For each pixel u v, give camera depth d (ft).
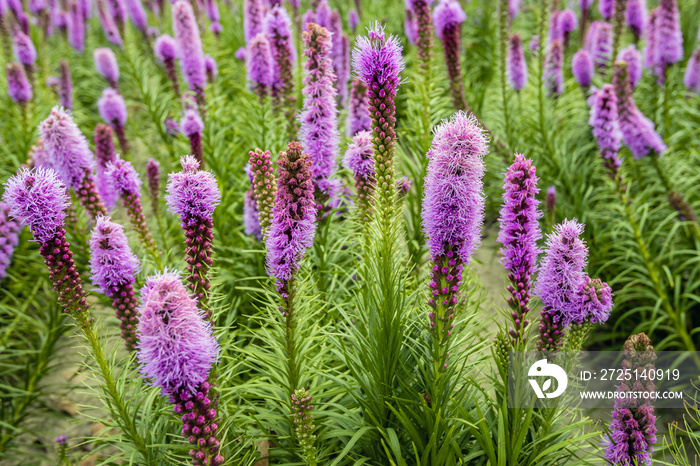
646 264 23.16
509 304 13.05
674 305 24.59
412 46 41.27
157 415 14.96
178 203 13.17
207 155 26.94
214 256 22.08
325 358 16.89
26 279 24.63
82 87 43.57
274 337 15.67
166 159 32.27
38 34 47.75
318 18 28.25
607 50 33.09
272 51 25.11
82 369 22.34
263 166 14.71
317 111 17.83
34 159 22.13
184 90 36.88
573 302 12.50
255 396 16.84
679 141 30.12
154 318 9.93
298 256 13.44
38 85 37.22
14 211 12.37
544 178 28.43
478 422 12.94
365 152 17.03
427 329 14.78
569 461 15.49
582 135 31.19
